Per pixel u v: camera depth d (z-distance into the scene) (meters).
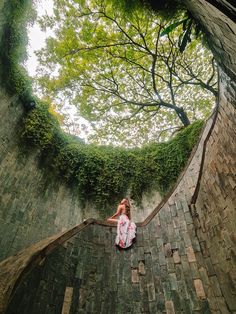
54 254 3.72
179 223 4.73
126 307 3.78
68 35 10.93
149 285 4.05
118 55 11.70
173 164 9.78
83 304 3.58
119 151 11.20
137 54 11.93
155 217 5.26
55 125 9.78
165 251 4.49
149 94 12.80
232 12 1.80
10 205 6.76
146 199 9.88
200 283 3.67
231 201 3.39
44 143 8.81
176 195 5.31
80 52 11.46
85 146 10.93
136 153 11.05
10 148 7.43
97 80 12.52
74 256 4.09
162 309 3.65
